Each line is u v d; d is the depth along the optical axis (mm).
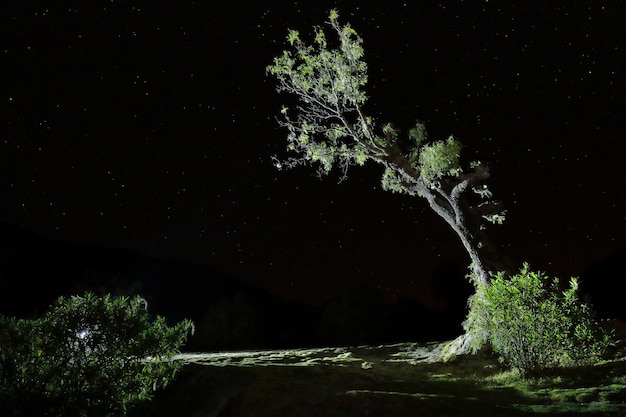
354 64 15820
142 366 8539
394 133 15883
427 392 9852
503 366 12117
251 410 9484
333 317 27422
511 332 10805
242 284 40594
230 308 27875
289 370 12648
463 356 13734
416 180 15727
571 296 10766
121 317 8367
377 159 15891
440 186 15508
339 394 9555
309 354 16578
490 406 8289
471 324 13609
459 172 15250
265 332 29703
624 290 25953
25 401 7391
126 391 8211
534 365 10703
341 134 15984
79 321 8203
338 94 16047
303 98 16141
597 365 10578
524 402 8531
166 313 32719
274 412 9164
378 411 8500
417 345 17312
